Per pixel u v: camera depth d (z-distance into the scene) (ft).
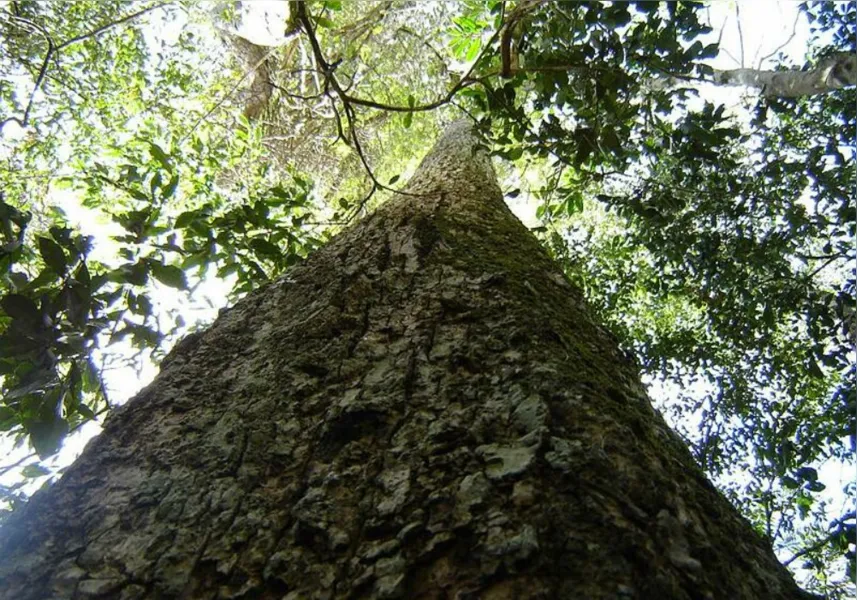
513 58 12.10
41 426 8.41
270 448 4.23
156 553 3.48
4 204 8.63
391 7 26.76
